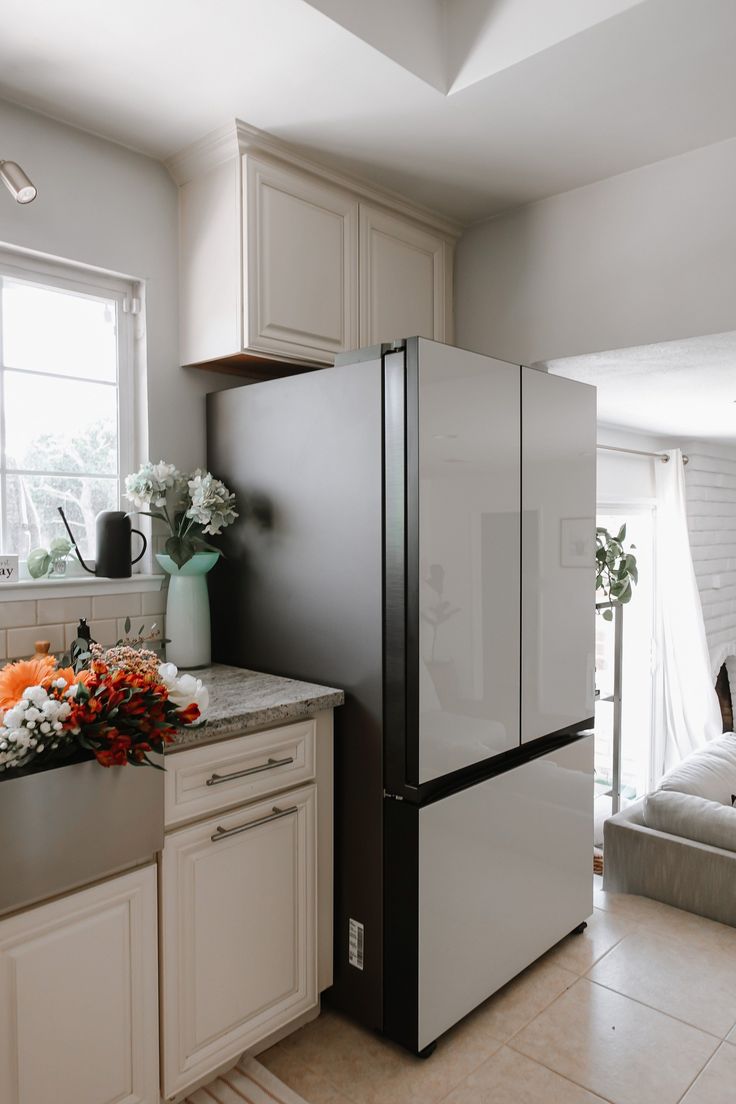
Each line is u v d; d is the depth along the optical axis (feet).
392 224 8.49
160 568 7.67
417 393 5.87
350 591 6.42
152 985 5.20
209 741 5.56
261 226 7.10
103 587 7.09
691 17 5.45
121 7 5.28
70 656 6.35
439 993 6.15
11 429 6.75
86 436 7.29
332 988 6.67
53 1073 4.70
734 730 17.30
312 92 6.38
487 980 6.63
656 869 8.75
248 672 7.27
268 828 5.94
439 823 6.11
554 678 7.43
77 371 7.22
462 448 6.29
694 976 7.20
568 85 6.32
